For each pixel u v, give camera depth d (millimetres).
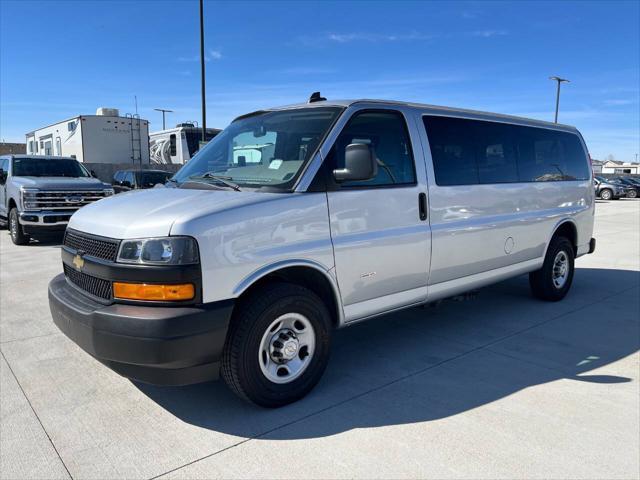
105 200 4023
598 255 10000
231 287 3219
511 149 5453
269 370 3488
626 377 4102
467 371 4215
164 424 3354
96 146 19719
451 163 4664
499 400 3686
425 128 4500
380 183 4055
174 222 3109
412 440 3145
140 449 3066
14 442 3150
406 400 3686
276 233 3418
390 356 4547
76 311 3295
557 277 6395
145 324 2994
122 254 3176
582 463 2910
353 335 5125
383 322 5559
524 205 5523
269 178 3768
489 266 5141
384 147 4145
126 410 3545
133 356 3035
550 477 2783
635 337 5070
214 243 3146
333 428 3293
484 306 6176
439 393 3801
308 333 3660
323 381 4012
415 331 5246
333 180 3732
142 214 3332
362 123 4027
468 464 2893
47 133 23375
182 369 3154
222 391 3840
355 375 4125
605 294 6793
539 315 5809
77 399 3711
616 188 32938
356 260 3850
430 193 4395
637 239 12445
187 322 3039
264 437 3188
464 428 3287
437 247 4457
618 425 3338
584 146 6789
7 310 5949
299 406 3598
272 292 3393
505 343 4887
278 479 2771
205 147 4711
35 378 4070
